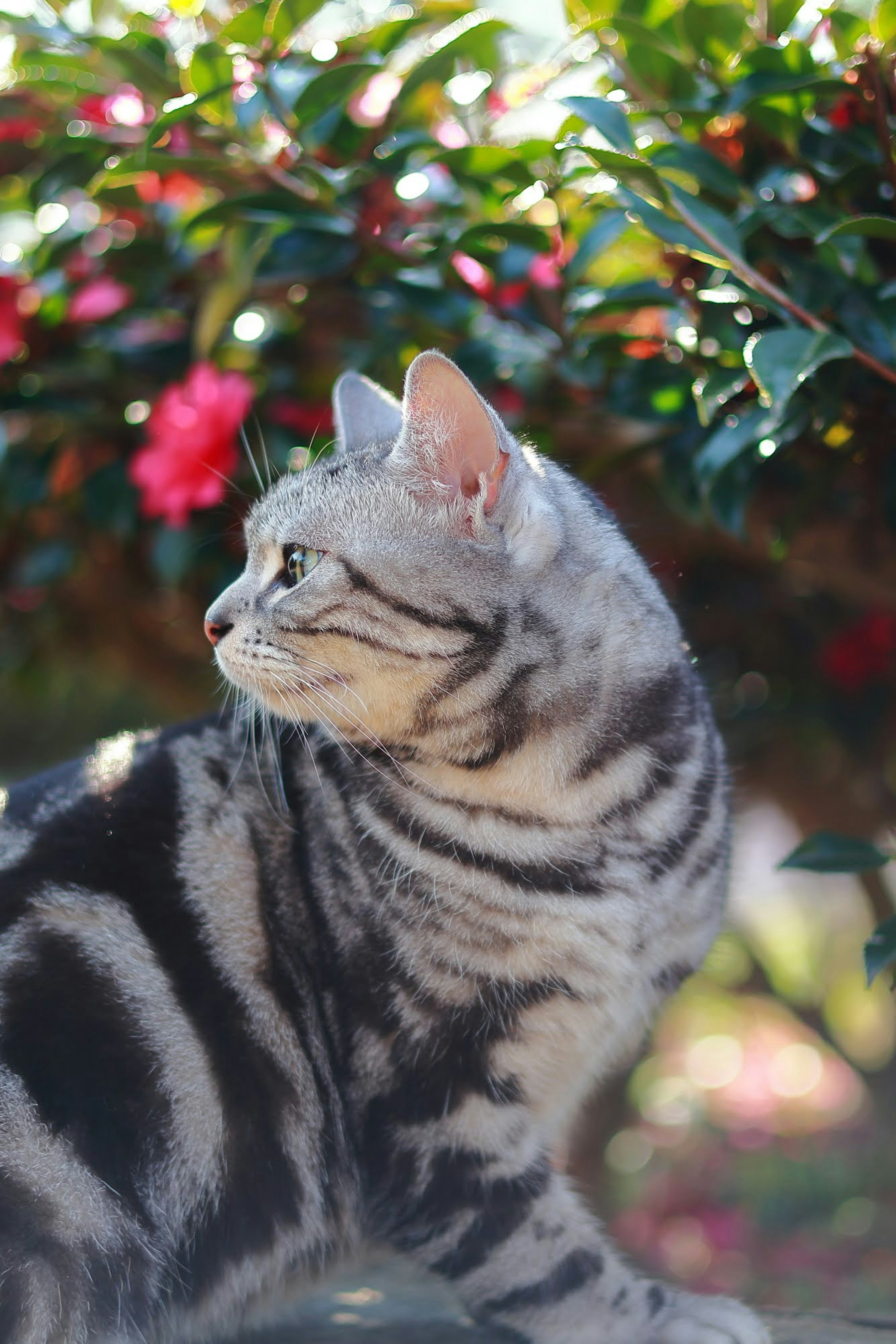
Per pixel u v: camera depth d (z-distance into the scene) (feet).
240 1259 3.10
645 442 3.60
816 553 3.78
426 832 3.12
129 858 3.13
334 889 3.14
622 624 3.16
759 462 3.42
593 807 3.13
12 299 3.73
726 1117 5.57
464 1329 3.24
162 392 3.79
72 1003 3.03
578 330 3.53
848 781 4.37
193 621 4.20
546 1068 3.14
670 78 3.37
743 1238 4.66
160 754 3.24
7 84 3.70
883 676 3.99
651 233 3.33
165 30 3.58
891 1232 4.59
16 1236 2.94
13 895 3.08
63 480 3.87
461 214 3.60
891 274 3.42
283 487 3.25
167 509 3.64
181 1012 3.08
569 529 3.18
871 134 3.31
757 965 5.91
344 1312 3.33
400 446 3.14
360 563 3.12
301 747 3.24
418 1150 3.10
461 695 3.12
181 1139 3.05
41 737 6.10
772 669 4.21
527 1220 3.10
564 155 3.45
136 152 3.50
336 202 3.47
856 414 3.44
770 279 3.41
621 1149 5.35
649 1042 3.73
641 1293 3.11
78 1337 2.97
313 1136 3.13
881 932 3.15
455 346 3.67
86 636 4.43
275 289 3.70
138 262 3.77
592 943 3.12
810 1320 3.28
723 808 3.25
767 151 3.41
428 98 3.66
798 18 3.41
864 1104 5.58
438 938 3.10
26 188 3.77
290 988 3.13
